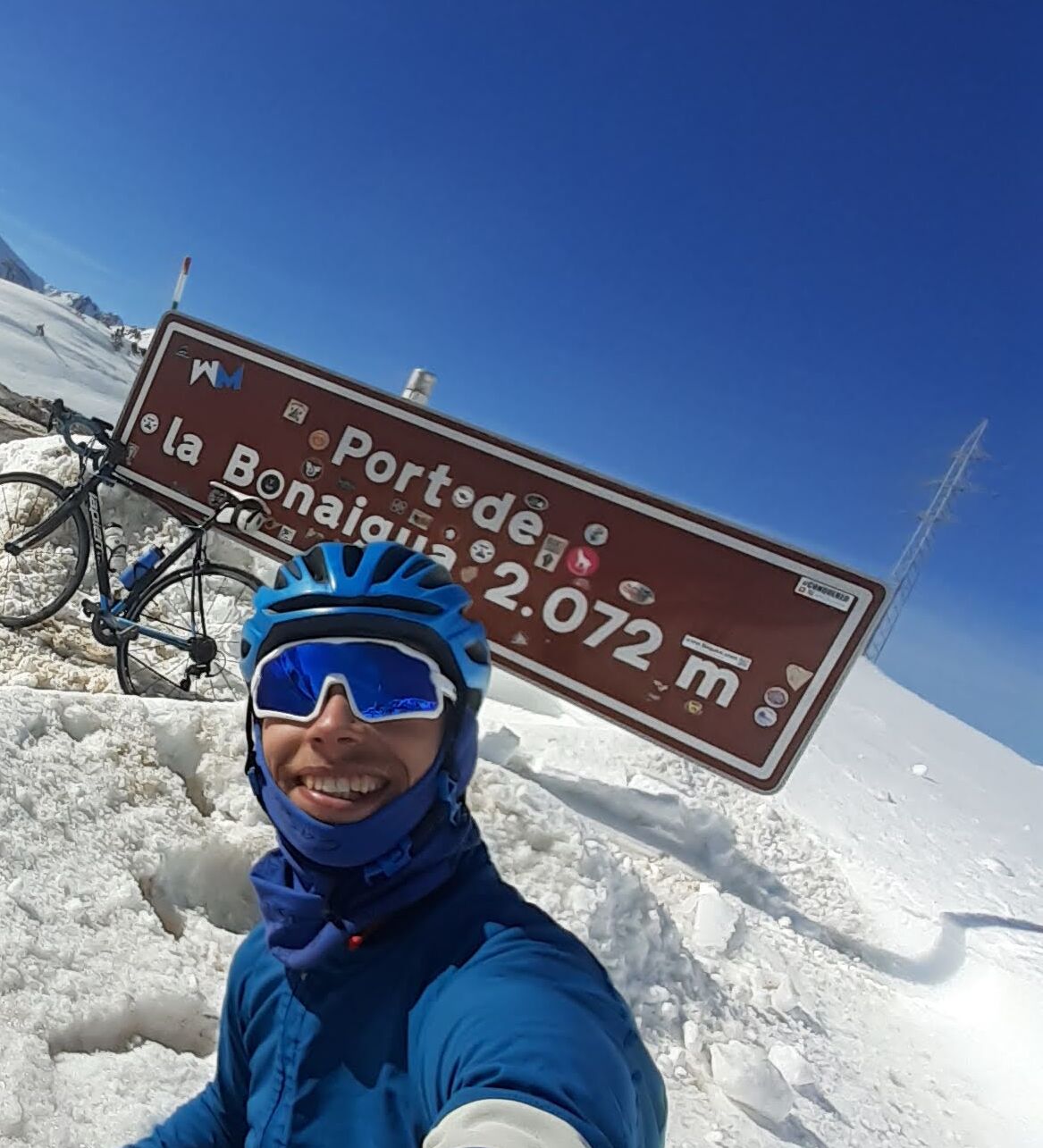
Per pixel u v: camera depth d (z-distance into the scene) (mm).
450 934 1043
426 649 1172
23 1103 1890
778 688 4863
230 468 5891
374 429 5645
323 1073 1038
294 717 1140
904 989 4812
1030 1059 4195
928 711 14695
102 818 2930
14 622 5422
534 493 5328
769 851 5777
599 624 5168
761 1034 3695
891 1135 3316
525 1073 840
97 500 5379
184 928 2795
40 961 2287
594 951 3445
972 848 7793
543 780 5250
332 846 1071
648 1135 945
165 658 5504
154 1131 1289
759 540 4926
